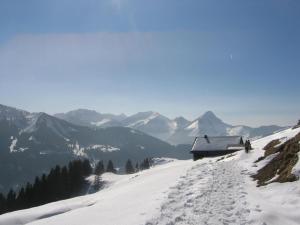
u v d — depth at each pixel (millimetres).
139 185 39625
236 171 35750
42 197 116500
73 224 21141
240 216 18438
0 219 42094
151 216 18891
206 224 17125
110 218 20812
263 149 46000
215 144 89188
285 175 25906
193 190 25766
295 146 29438
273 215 18469
